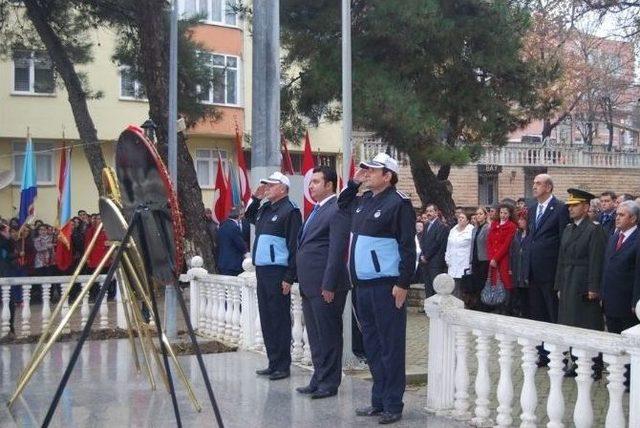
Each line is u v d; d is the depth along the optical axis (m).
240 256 14.70
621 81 36.38
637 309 5.40
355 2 18.44
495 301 12.88
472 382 8.80
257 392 8.30
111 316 13.84
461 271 14.46
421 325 14.47
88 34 23.28
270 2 10.70
